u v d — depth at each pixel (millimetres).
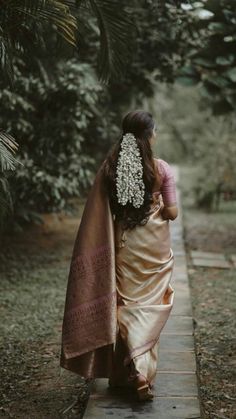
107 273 3721
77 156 8188
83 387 4211
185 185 16828
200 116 18703
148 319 3736
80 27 5988
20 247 8820
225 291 6883
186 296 6273
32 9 4445
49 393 4129
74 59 7676
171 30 7859
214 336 5277
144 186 3736
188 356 4414
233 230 11008
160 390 3830
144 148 3742
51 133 7812
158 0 6598
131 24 5688
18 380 4344
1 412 3832
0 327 5500
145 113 3803
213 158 13539
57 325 5590
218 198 13445
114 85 8828
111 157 3787
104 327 3695
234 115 12617
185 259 8234
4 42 4516
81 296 3754
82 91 7410
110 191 3752
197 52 7266
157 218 3822
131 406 3643
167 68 8250
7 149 4375
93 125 8875
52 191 7590
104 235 3740
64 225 10656
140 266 3801
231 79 6984
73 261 3793
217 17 6957
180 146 22641
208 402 3943
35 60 6625
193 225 11617
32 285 6945
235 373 4422
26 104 6934
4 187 4445
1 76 5086
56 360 4727
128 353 3658
